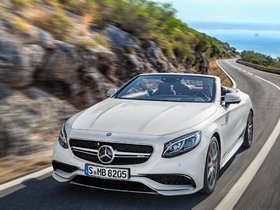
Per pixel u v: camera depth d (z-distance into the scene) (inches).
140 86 237.8
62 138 185.0
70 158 177.5
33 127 277.0
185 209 173.6
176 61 710.5
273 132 358.0
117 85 422.3
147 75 251.6
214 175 198.1
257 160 260.8
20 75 286.5
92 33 431.8
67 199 183.0
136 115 189.5
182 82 237.3
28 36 306.3
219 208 175.9
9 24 300.8
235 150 250.7
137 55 487.8
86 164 173.5
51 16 368.5
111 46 445.4
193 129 178.9
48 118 296.7
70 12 450.3
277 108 527.5
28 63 293.4
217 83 238.7
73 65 344.2
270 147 299.6
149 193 171.3
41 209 171.8
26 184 203.3
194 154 173.2
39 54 307.7
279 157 270.4
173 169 168.4
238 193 196.1
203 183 181.5
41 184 203.3
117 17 522.9
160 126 177.6
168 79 242.4
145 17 569.6
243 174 229.0
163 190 169.9
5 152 250.7
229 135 229.5
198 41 1014.4
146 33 567.5
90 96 368.5
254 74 1572.3
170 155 169.2
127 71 453.1
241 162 255.8
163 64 559.8
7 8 330.6
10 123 259.9
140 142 168.9
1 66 272.8
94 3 505.0
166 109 198.8
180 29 949.8
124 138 170.6
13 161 243.8
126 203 178.7
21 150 258.2
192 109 201.3
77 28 407.2
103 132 175.0
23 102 282.5
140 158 169.2
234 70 1937.7
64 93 339.9
